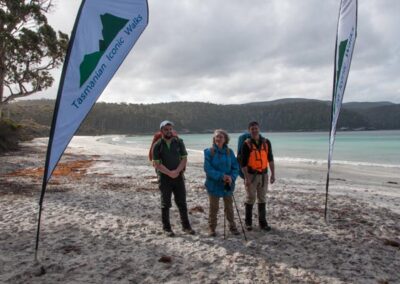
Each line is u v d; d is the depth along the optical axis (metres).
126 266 5.02
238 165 6.34
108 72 4.48
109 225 7.10
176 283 4.49
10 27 26.03
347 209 8.99
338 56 6.40
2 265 4.97
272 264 5.11
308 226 7.14
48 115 138.00
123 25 4.51
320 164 27.14
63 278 4.62
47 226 6.99
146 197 10.28
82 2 4.28
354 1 6.13
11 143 30.64
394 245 6.07
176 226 7.05
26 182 12.98
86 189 11.62
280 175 20.25
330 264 5.15
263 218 6.72
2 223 7.17
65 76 4.29
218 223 7.30
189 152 42.38
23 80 28.31
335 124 6.70
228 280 4.59
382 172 22.02
